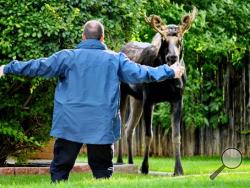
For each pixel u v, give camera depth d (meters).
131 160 29.03
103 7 25.14
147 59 25.47
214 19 38.41
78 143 16.19
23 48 23.97
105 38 25.02
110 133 16.02
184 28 24.34
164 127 39.69
